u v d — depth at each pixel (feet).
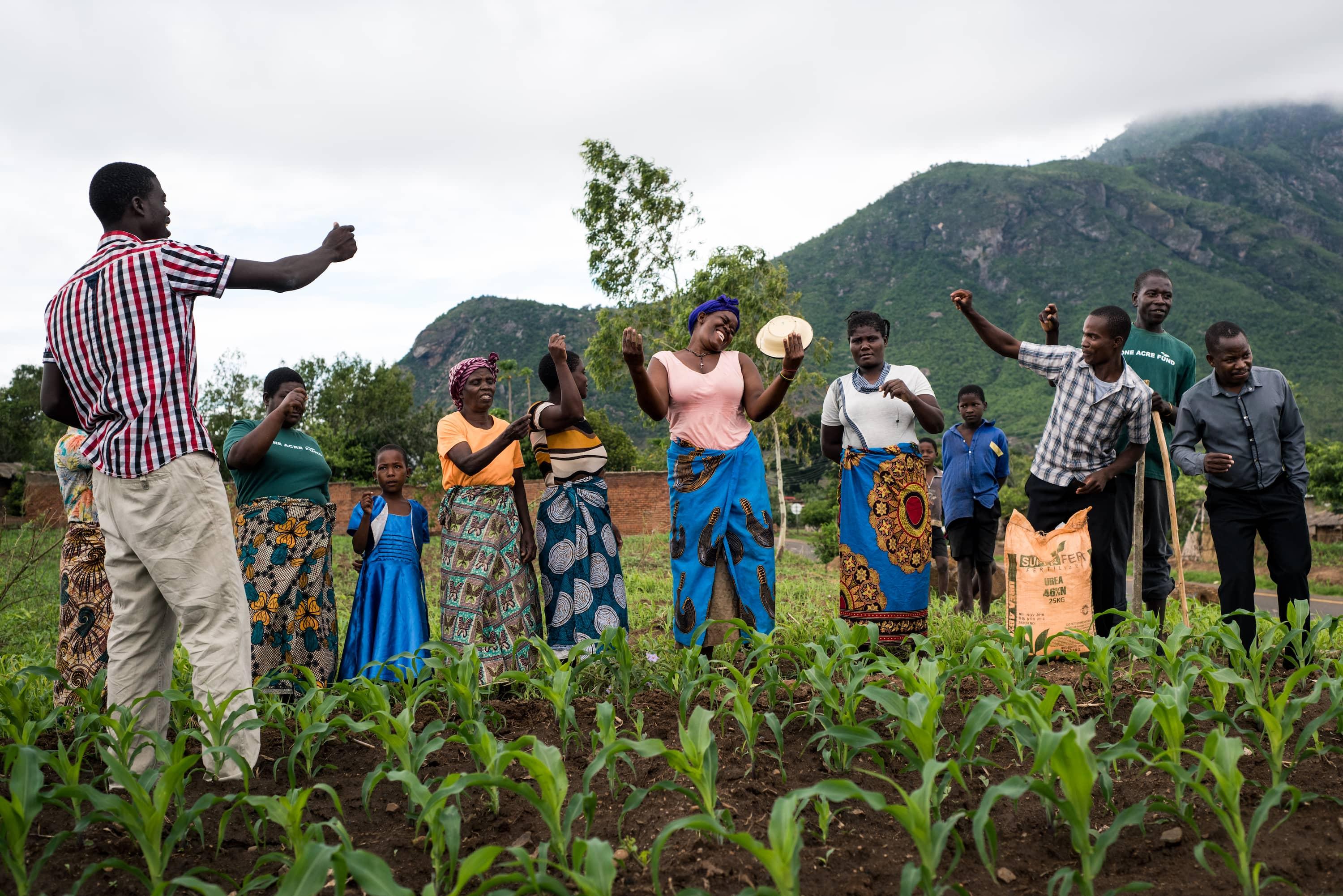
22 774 7.97
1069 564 15.65
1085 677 14.24
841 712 10.98
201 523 10.87
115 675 11.28
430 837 8.80
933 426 16.53
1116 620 16.63
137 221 11.42
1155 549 18.66
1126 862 8.43
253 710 10.64
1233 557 15.81
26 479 71.20
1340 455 98.58
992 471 25.25
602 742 9.88
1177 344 19.27
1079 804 7.36
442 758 11.63
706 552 15.65
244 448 14.35
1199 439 16.19
